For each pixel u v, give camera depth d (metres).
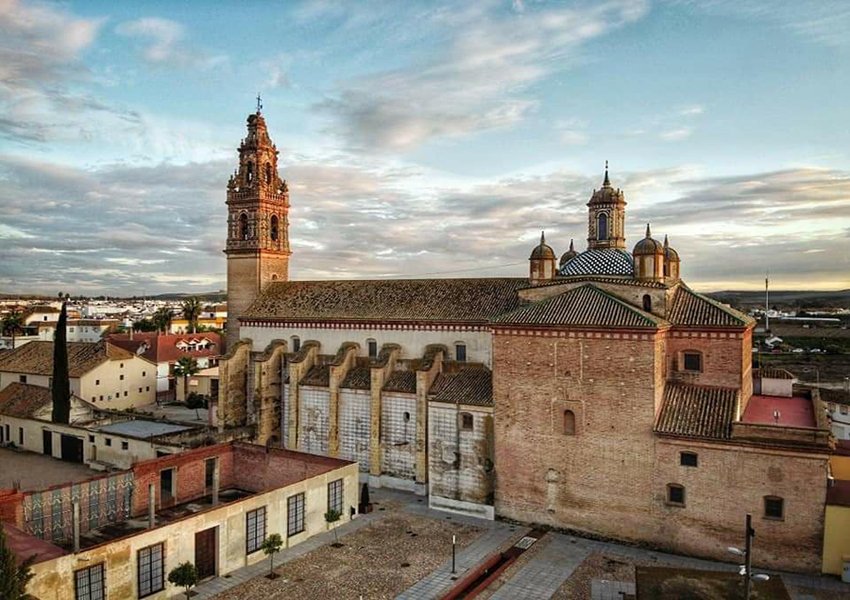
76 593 32.28
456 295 62.56
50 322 180.50
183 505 48.41
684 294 50.53
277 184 80.06
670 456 42.38
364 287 69.94
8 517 37.81
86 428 66.06
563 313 47.19
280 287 76.19
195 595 37.00
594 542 44.38
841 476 47.53
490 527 47.75
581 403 45.38
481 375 55.19
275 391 68.06
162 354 109.75
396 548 44.03
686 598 29.16
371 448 58.81
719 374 45.34
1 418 74.44
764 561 39.53
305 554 43.12
